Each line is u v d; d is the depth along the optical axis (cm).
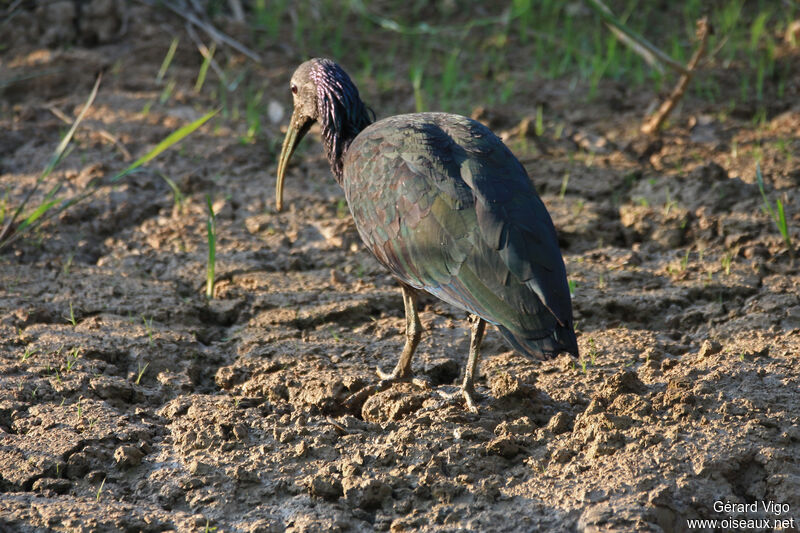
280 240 1247
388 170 837
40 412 869
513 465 782
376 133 876
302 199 1349
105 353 980
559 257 786
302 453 793
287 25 1994
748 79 1662
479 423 832
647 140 1470
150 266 1197
